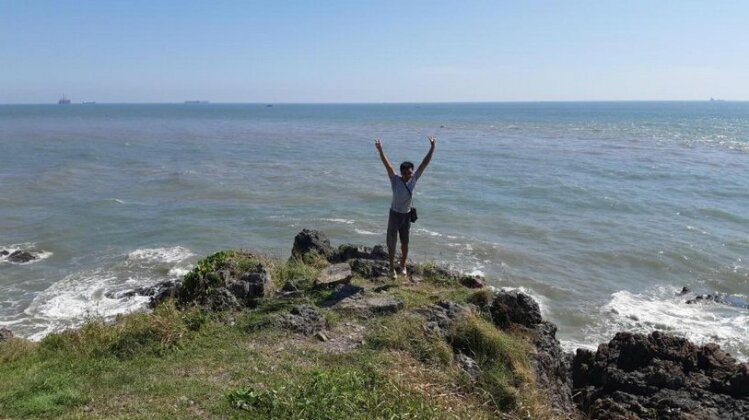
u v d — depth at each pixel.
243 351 8.01
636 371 9.98
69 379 7.23
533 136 80.56
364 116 173.75
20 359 8.52
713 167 46.25
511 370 8.48
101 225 27.92
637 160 51.06
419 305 9.78
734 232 26.53
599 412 9.25
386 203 33.38
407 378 7.33
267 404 6.45
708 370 9.84
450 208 31.45
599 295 19.44
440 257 23.05
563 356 10.77
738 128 100.56
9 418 6.22
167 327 8.64
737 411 8.88
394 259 11.76
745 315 17.77
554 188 37.16
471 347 8.75
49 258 22.98
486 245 24.50
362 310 9.43
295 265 11.95
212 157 56.59
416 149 62.72
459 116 167.88
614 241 25.31
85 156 55.91
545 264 22.44
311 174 44.31
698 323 17.19
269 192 36.69
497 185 38.53
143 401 6.60
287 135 88.00
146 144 71.00
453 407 6.99
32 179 40.22
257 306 9.79
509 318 10.08
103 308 17.52
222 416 6.24
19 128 100.44
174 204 32.94
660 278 21.14
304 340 8.47
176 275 20.78
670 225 27.91
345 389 6.71
